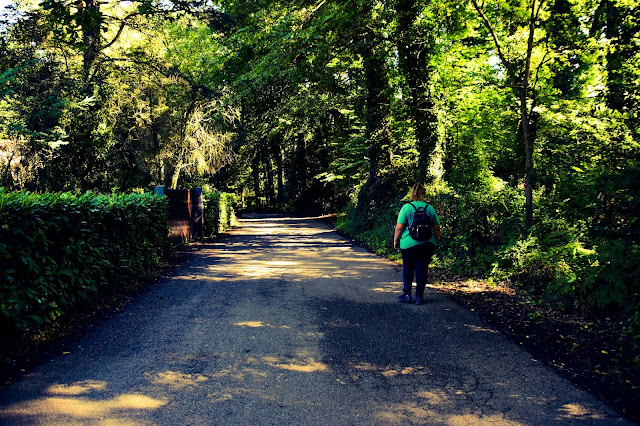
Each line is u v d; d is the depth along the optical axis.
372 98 17.41
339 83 17.98
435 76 14.82
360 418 3.20
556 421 3.13
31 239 4.55
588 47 8.24
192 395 3.53
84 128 15.30
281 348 4.60
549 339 4.76
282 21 12.04
